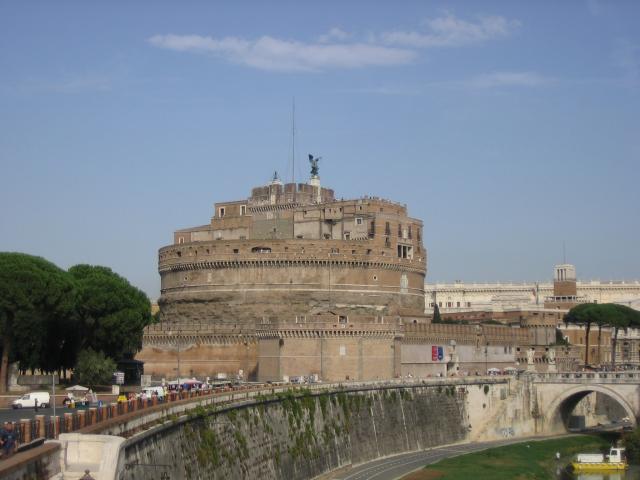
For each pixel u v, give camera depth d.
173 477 100.75
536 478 168.38
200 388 150.25
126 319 183.25
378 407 188.25
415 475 162.75
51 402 132.50
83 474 70.81
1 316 161.12
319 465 158.00
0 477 59.03
